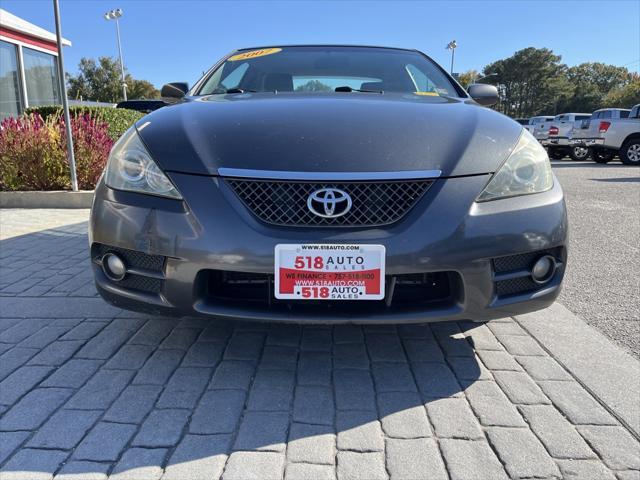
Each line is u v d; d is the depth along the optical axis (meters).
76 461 1.59
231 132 2.05
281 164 1.88
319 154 1.91
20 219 5.52
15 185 6.55
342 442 1.70
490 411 1.88
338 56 3.38
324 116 2.18
